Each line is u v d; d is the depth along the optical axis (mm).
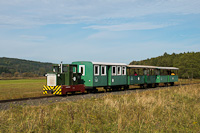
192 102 14242
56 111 10688
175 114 10617
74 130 7977
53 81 18438
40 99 15953
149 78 29938
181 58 79688
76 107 11516
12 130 7688
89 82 21047
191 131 8078
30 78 80688
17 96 19016
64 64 19359
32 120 8609
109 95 17516
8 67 147000
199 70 69312
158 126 8609
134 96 17062
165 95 17891
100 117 9852
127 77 25938
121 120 8844
